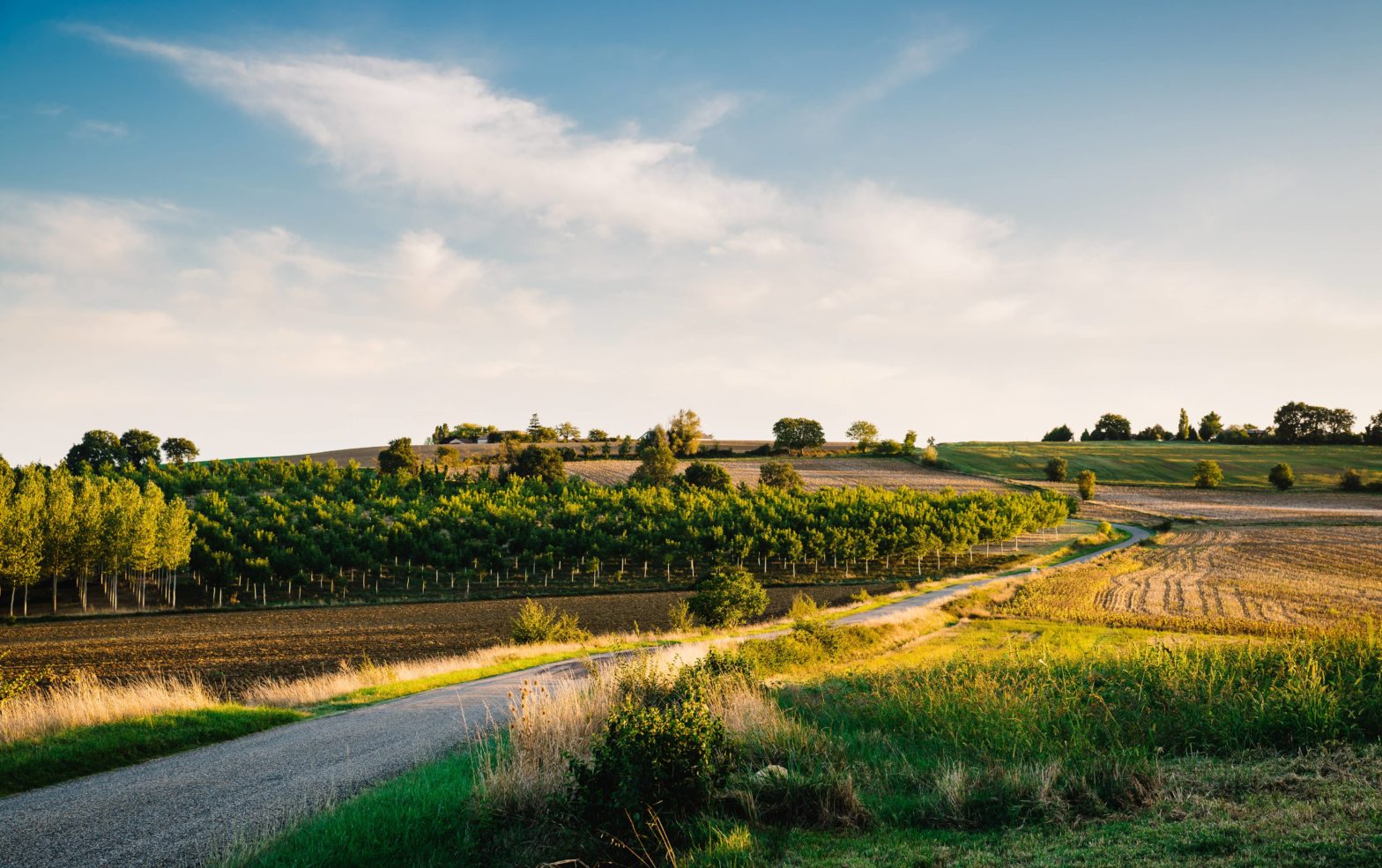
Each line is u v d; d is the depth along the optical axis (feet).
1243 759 31.40
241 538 244.63
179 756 43.19
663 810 27.27
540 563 257.14
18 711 48.21
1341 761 28.81
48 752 40.78
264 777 37.45
